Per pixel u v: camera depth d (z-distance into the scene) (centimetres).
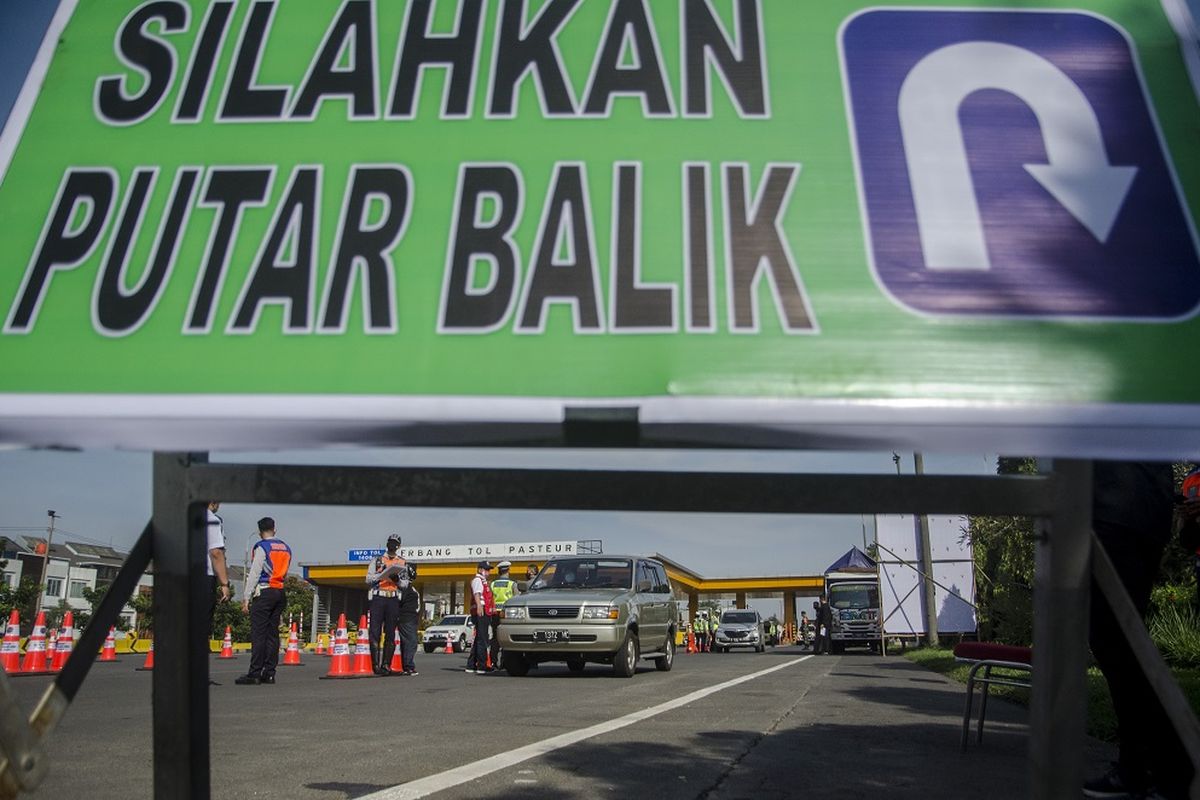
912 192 146
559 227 146
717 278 142
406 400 137
